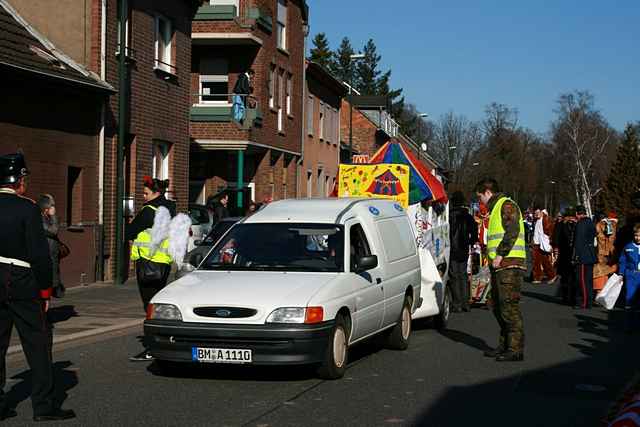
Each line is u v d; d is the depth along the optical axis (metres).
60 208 17.41
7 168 7.05
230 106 28.28
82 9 18.91
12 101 15.79
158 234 9.80
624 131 86.50
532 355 10.79
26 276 6.96
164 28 22.67
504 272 10.20
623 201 83.69
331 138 44.91
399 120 103.31
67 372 9.27
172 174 22.89
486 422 7.17
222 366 9.66
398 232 11.73
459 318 15.11
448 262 14.44
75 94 17.84
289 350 8.34
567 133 88.62
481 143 104.81
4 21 17.45
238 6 29.64
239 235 10.14
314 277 9.20
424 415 7.38
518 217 10.23
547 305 17.84
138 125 20.73
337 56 102.56
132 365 9.70
